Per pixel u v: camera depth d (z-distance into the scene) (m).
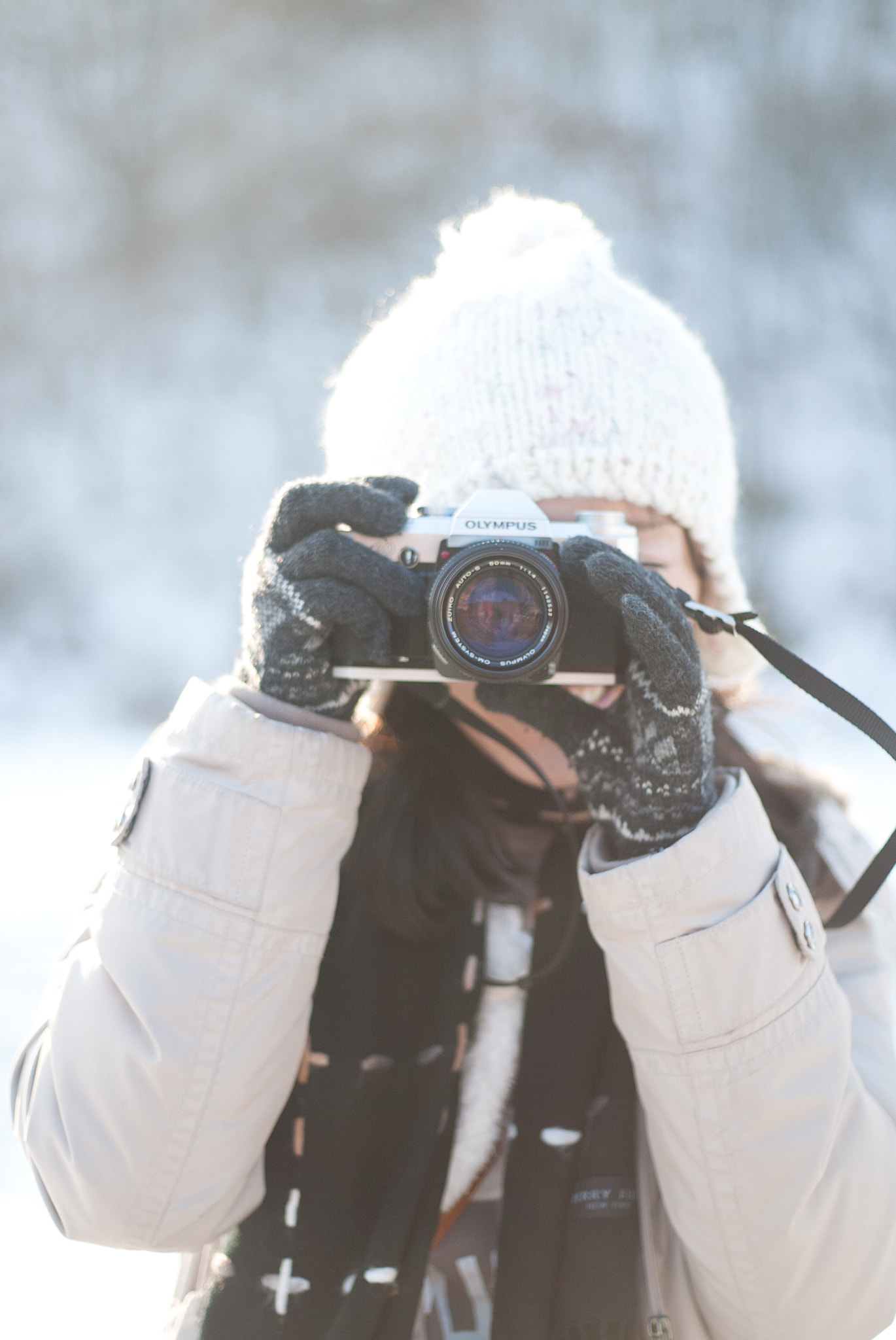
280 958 0.99
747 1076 0.93
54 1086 0.99
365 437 1.27
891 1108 1.04
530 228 1.30
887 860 1.05
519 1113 1.05
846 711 1.07
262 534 1.09
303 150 20.20
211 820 0.99
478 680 1.05
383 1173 1.05
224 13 20.67
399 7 20.58
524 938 1.15
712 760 1.01
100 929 1.00
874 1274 0.96
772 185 19.06
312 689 1.05
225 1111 0.97
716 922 0.95
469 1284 1.05
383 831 1.11
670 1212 0.98
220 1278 1.03
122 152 20.00
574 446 1.17
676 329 1.30
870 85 19.33
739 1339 0.98
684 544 1.27
